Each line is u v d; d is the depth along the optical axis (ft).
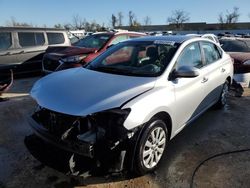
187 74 12.31
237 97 22.93
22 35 29.50
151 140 11.13
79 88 11.12
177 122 12.84
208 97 16.10
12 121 16.63
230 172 11.69
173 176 11.34
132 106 10.10
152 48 14.10
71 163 9.89
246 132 15.71
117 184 10.77
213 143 14.23
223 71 17.78
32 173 11.40
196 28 245.86
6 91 23.09
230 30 221.66
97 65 14.24
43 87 11.80
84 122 9.89
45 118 10.92
